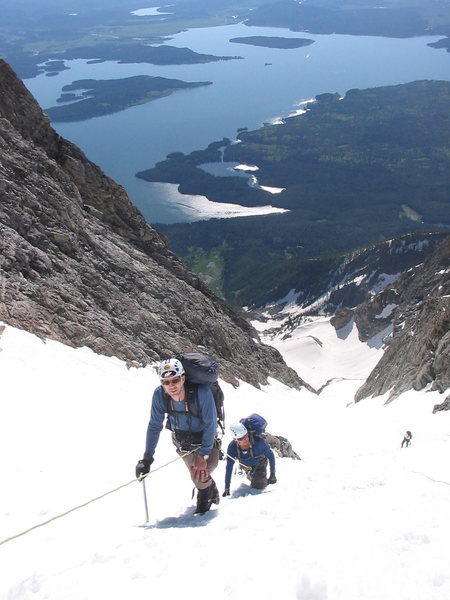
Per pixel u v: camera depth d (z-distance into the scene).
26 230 29.06
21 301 23.44
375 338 165.00
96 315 27.98
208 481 8.52
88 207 40.12
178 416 7.87
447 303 53.00
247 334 59.03
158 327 32.88
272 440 20.69
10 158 31.80
